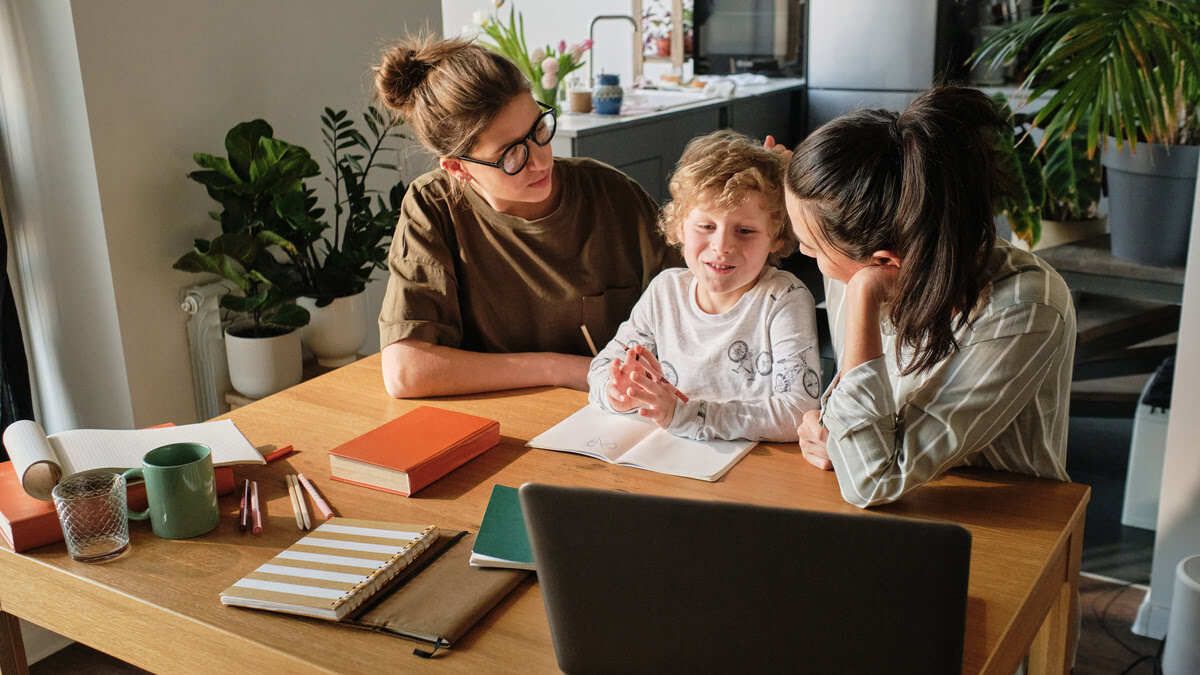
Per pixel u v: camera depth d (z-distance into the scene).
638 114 3.88
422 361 1.75
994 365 1.22
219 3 2.51
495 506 1.29
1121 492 2.97
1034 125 2.79
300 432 1.60
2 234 2.32
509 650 1.03
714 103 4.28
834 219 1.18
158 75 2.39
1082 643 2.31
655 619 0.91
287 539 1.26
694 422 1.50
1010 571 1.15
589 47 3.99
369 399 1.75
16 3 2.26
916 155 1.10
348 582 1.11
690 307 1.65
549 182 1.75
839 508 1.30
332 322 2.62
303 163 2.42
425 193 1.89
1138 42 2.56
